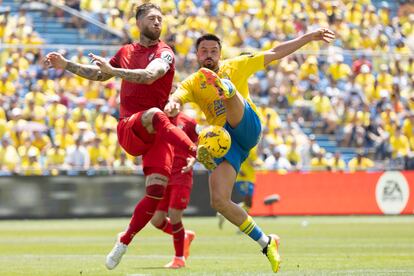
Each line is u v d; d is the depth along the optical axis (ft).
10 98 204.64
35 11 239.91
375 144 226.58
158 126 73.56
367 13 264.11
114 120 207.51
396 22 270.87
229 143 69.00
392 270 84.53
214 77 71.26
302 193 211.20
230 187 72.23
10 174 194.59
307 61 230.89
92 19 242.37
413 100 233.14
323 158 216.13
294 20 253.44
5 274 82.64
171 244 134.41
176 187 90.58
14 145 198.80
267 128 217.56
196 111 211.00
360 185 214.90
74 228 180.04
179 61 223.10
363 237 147.64
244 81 78.13
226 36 242.37
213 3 249.55
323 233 158.81
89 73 73.82
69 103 207.00
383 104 231.09
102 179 195.62
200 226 185.26
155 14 78.54
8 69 207.21
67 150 201.16
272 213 208.74
